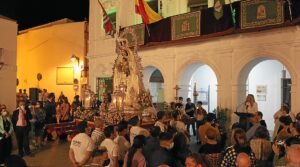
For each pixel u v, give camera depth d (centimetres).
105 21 1636
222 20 1334
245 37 1299
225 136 855
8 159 348
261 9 1212
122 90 1266
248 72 1342
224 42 1371
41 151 1191
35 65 2434
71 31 2264
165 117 901
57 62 2322
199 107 1289
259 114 870
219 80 1390
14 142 1220
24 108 1104
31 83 2455
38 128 1281
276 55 1205
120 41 1362
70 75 2269
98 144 670
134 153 549
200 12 1409
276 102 1544
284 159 500
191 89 1733
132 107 1203
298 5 1106
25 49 2500
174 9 1644
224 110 1350
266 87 1569
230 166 496
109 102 1305
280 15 1156
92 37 2058
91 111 1262
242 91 1338
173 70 1584
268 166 547
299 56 1143
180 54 1553
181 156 578
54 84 2334
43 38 2395
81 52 2220
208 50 1434
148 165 538
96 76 2014
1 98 1533
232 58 1348
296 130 599
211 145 564
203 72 1750
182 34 1477
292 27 1158
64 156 1106
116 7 1891
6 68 1559
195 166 396
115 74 1376
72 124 1420
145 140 562
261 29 1212
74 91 2241
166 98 1608
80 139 604
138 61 1327
